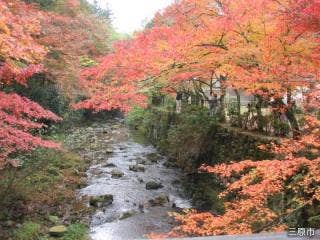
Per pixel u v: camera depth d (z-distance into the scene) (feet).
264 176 23.68
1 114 31.78
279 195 29.84
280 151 27.22
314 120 26.89
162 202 46.78
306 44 27.37
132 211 43.57
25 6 35.06
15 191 41.27
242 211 23.40
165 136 78.54
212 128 54.39
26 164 47.60
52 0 57.67
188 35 32.73
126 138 96.48
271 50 28.32
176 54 32.71
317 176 22.63
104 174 58.03
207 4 33.71
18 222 37.22
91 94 49.49
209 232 22.11
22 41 25.99
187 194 50.67
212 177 48.55
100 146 81.61
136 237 37.06
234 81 32.19
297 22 23.31
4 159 39.45
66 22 54.85
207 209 44.62
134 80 38.22
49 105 69.97
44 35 48.24
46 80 60.80
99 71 38.86
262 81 30.19
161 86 43.98
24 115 47.14
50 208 41.86
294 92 36.65
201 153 55.52
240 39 31.96
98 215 41.98
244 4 29.09
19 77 31.83
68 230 37.19
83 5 82.33
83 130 100.78
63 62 52.34
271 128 43.60
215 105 57.11
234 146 46.29
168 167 63.87
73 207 43.34
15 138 32.58
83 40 61.11
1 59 30.14
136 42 36.55
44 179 48.32
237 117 51.39
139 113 110.01
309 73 27.17
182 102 74.43
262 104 47.39
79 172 56.90
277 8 27.53
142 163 66.28
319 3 21.17
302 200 25.46
